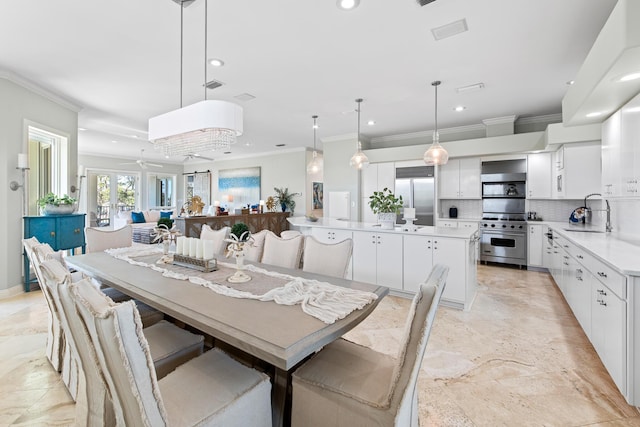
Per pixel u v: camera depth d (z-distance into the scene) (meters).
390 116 5.38
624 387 1.81
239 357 1.90
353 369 1.40
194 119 2.31
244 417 1.23
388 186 6.46
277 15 2.45
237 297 1.66
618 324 1.88
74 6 2.32
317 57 3.17
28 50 3.01
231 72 3.53
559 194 4.68
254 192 9.68
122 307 0.90
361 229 4.15
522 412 1.77
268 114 5.23
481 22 2.56
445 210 6.32
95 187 9.30
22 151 3.74
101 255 2.84
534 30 2.68
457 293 3.41
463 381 2.07
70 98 4.39
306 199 8.62
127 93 4.19
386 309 3.43
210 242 2.27
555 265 4.18
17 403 1.84
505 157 5.45
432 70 3.49
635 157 2.59
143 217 9.05
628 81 2.32
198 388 1.24
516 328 2.90
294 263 2.66
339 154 7.03
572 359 2.34
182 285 1.89
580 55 3.13
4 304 3.39
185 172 11.61
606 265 2.09
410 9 2.39
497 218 5.57
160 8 2.36
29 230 3.72
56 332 2.12
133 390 0.92
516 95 4.31
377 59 3.22
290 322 1.33
